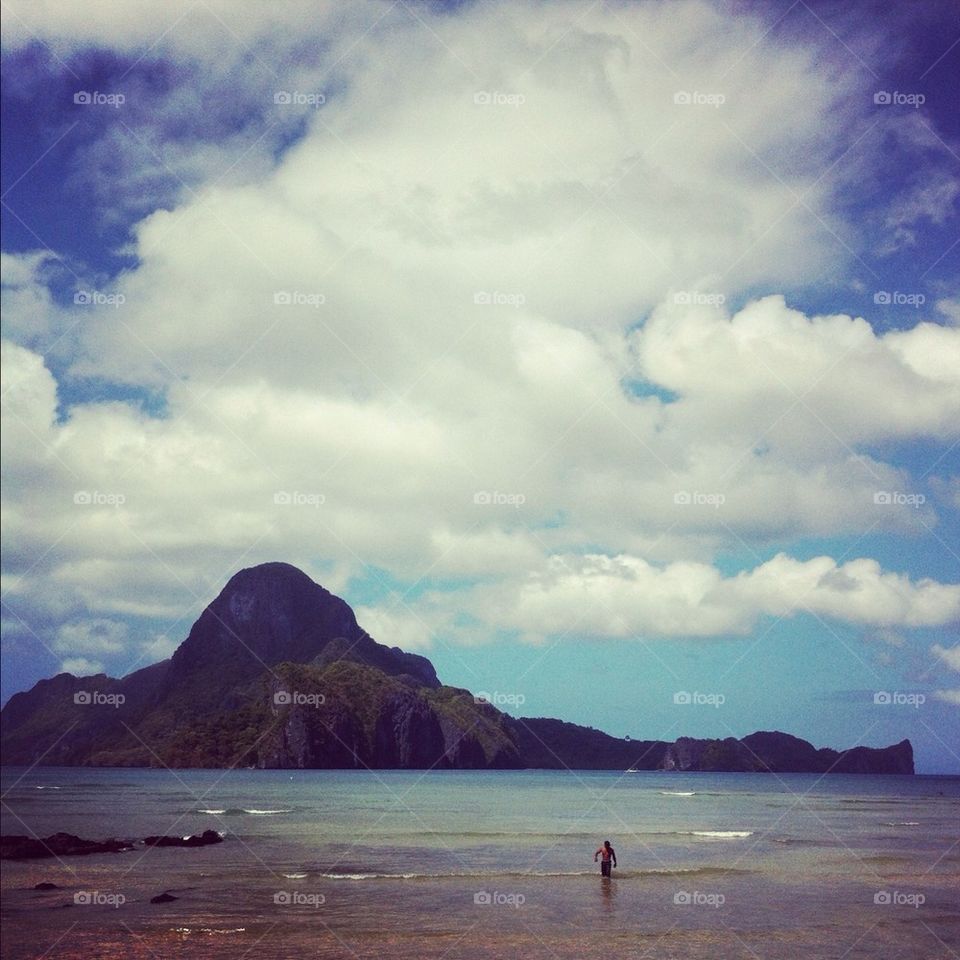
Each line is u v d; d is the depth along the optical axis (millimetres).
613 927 34562
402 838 68875
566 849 61656
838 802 131750
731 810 109875
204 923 35062
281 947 31234
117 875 47625
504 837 70500
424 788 170625
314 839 67938
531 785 192125
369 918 36062
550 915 36781
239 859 54719
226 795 136000
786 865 52938
